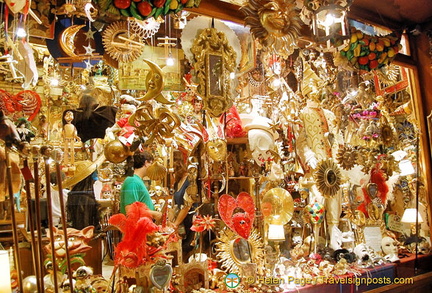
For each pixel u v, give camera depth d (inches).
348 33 108.1
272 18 97.9
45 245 82.5
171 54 100.9
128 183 90.7
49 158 74.0
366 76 153.5
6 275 67.0
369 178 147.2
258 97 133.7
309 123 139.2
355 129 151.5
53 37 89.6
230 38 103.1
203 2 98.3
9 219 80.3
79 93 96.3
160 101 91.3
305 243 131.5
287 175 136.1
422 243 155.4
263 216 121.6
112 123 95.5
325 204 138.0
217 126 112.3
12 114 83.0
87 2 87.4
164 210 96.0
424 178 155.3
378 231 145.3
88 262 91.7
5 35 75.8
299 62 145.4
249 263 111.4
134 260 85.4
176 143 104.7
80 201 91.5
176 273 100.3
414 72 157.0
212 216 112.7
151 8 80.8
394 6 140.3
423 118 155.6
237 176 120.7
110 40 95.4
